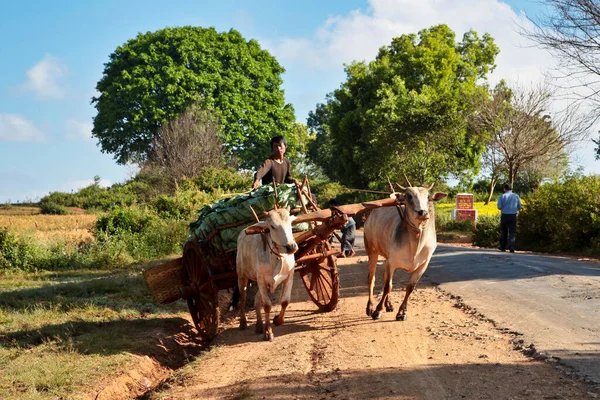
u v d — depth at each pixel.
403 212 8.77
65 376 6.66
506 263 12.95
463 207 31.91
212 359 7.48
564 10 18.98
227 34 57.56
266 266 8.10
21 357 7.44
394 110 44.59
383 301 8.84
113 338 8.55
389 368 6.29
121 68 54.56
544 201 19.45
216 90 54.31
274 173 9.65
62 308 10.52
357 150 48.09
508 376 5.68
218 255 9.29
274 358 7.16
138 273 15.16
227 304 12.40
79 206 49.06
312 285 9.99
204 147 38.22
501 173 40.66
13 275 15.62
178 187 28.38
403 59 50.06
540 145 35.31
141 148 51.62
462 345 6.93
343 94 52.06
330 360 6.81
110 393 6.51
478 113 38.88
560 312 8.02
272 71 60.81
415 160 40.62
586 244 17.72
